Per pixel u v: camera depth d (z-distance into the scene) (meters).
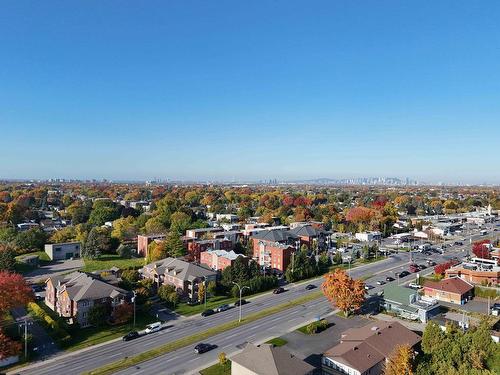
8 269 113.81
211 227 172.25
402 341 61.12
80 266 126.44
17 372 57.69
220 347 65.31
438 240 169.25
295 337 69.12
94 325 75.50
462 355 52.22
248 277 99.19
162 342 68.06
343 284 78.81
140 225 176.88
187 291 93.50
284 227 163.25
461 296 88.00
